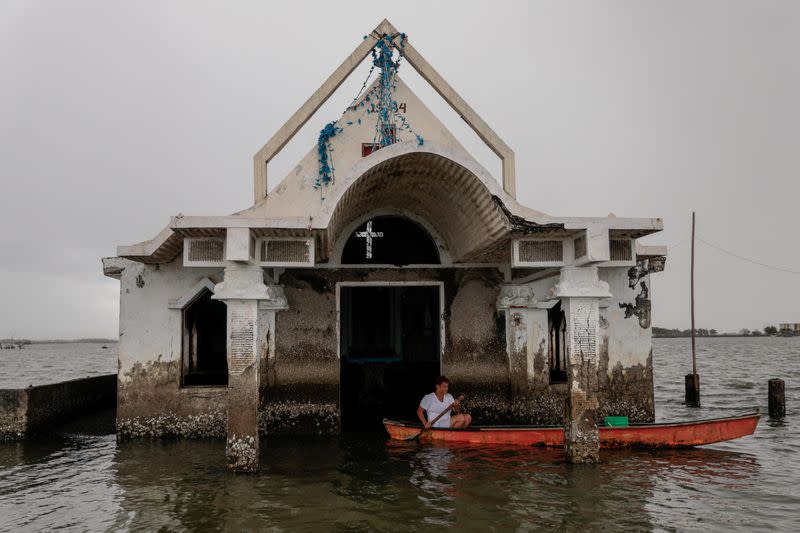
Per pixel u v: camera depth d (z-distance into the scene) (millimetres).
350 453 10062
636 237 9094
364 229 12477
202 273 11344
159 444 10758
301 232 8500
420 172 9711
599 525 6855
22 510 7477
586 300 9039
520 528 6754
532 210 9844
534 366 11938
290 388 11320
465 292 12117
